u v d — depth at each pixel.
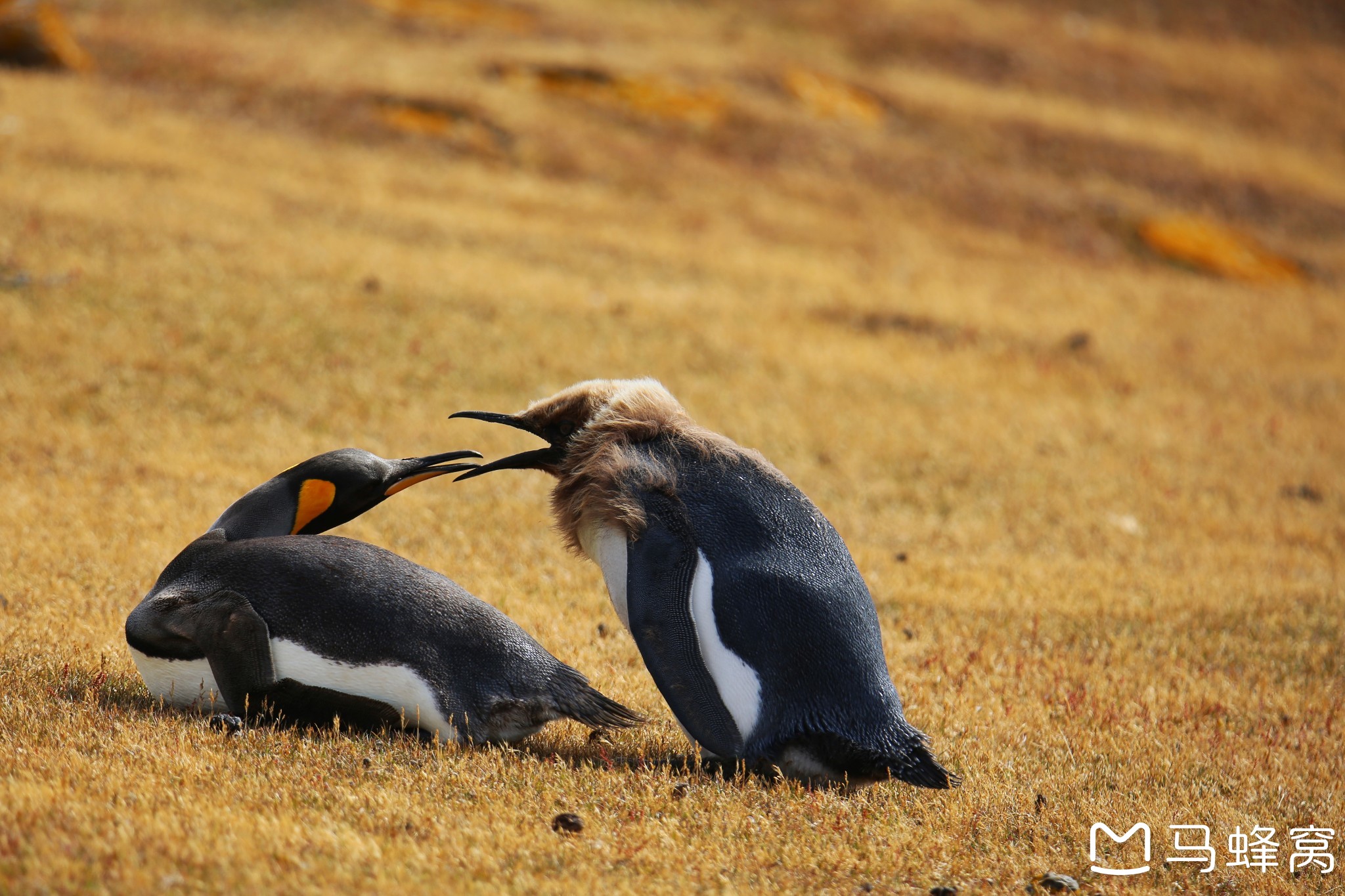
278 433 23.39
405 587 10.83
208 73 47.44
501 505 21.39
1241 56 79.69
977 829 10.32
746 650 10.20
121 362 25.34
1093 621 18.25
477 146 46.62
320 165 41.88
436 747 10.45
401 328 29.38
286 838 8.33
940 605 18.44
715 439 11.67
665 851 9.12
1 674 11.51
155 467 20.83
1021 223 51.72
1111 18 82.06
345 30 55.22
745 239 43.56
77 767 9.20
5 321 25.83
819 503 23.59
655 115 53.12
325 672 10.48
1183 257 51.62
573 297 33.69
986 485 25.78
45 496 18.77
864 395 30.34
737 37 65.50
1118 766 12.73
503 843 8.85
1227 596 19.92
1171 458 28.92
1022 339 37.06
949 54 69.50
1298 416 33.38
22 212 31.50
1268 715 14.86
